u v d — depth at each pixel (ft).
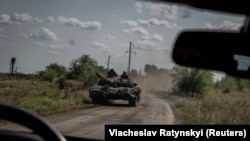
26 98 68.64
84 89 118.62
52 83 150.61
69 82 111.55
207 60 6.76
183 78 159.74
